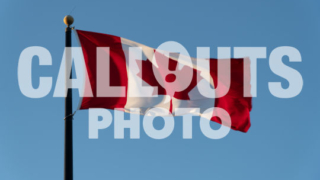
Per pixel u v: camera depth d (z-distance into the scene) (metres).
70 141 12.99
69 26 14.11
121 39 16.09
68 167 12.83
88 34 15.65
